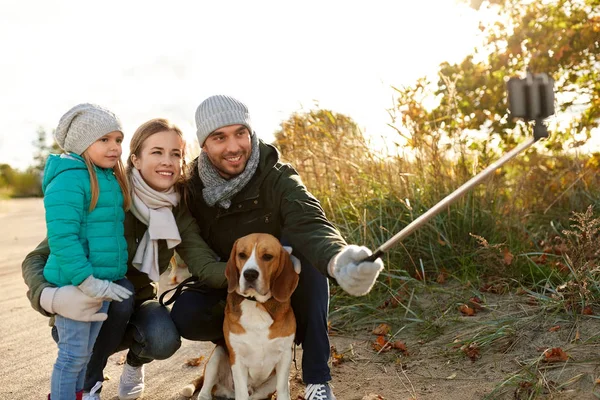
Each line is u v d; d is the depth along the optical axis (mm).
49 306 2857
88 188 2980
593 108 6918
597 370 3164
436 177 5480
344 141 5969
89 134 2998
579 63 7129
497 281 4586
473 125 7199
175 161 3340
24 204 23281
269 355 3143
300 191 3297
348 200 5641
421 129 5980
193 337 3451
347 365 3789
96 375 3217
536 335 3689
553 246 5023
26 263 3117
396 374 3576
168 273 6629
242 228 3457
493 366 3469
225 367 3447
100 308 2953
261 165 3430
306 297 3262
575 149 6406
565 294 3998
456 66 7324
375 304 4582
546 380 3168
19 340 4590
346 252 2520
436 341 3945
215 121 3301
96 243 2979
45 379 3766
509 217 5375
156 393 3582
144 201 3277
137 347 3326
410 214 5121
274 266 3096
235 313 3127
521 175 6371
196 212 3543
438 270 4844
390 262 4941
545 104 2000
